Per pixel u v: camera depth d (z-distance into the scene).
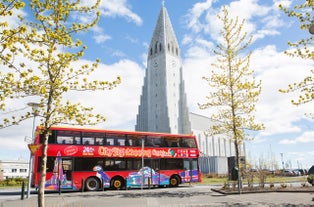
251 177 22.11
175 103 105.88
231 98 20.52
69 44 7.87
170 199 16.05
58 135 20.64
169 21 116.50
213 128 20.78
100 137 22.14
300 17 11.36
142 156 22.69
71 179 20.28
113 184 21.95
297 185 25.86
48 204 14.08
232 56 21.12
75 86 8.46
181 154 25.11
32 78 7.20
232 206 12.84
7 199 16.91
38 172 19.27
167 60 108.19
